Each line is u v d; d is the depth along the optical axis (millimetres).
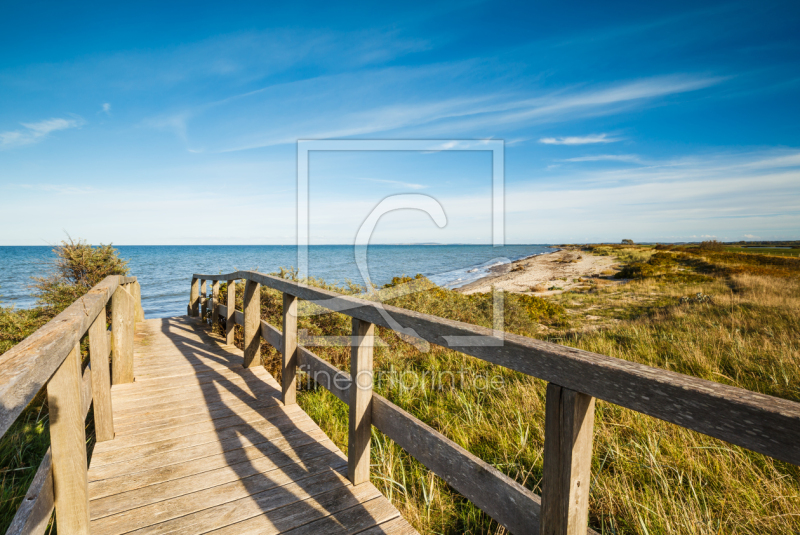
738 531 2232
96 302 2236
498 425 3684
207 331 7289
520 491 1385
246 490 2338
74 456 1611
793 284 12602
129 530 1991
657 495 2496
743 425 798
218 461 2652
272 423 3219
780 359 4957
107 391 2904
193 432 3055
